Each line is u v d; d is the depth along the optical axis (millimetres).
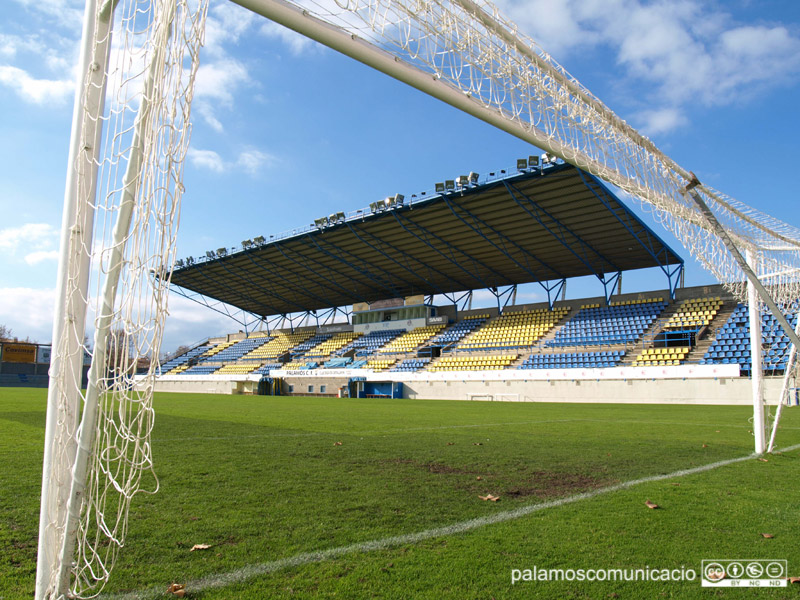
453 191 24969
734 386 22109
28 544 3141
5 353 44250
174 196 2412
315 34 3373
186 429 9859
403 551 3096
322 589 2557
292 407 18438
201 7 2545
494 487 4832
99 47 2449
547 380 26891
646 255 30312
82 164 2357
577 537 3361
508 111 4426
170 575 2717
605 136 5285
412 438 8641
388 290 43031
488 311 39219
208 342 58906
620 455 6793
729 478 5301
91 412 2219
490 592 2535
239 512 3904
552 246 29844
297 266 38500
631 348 28000
